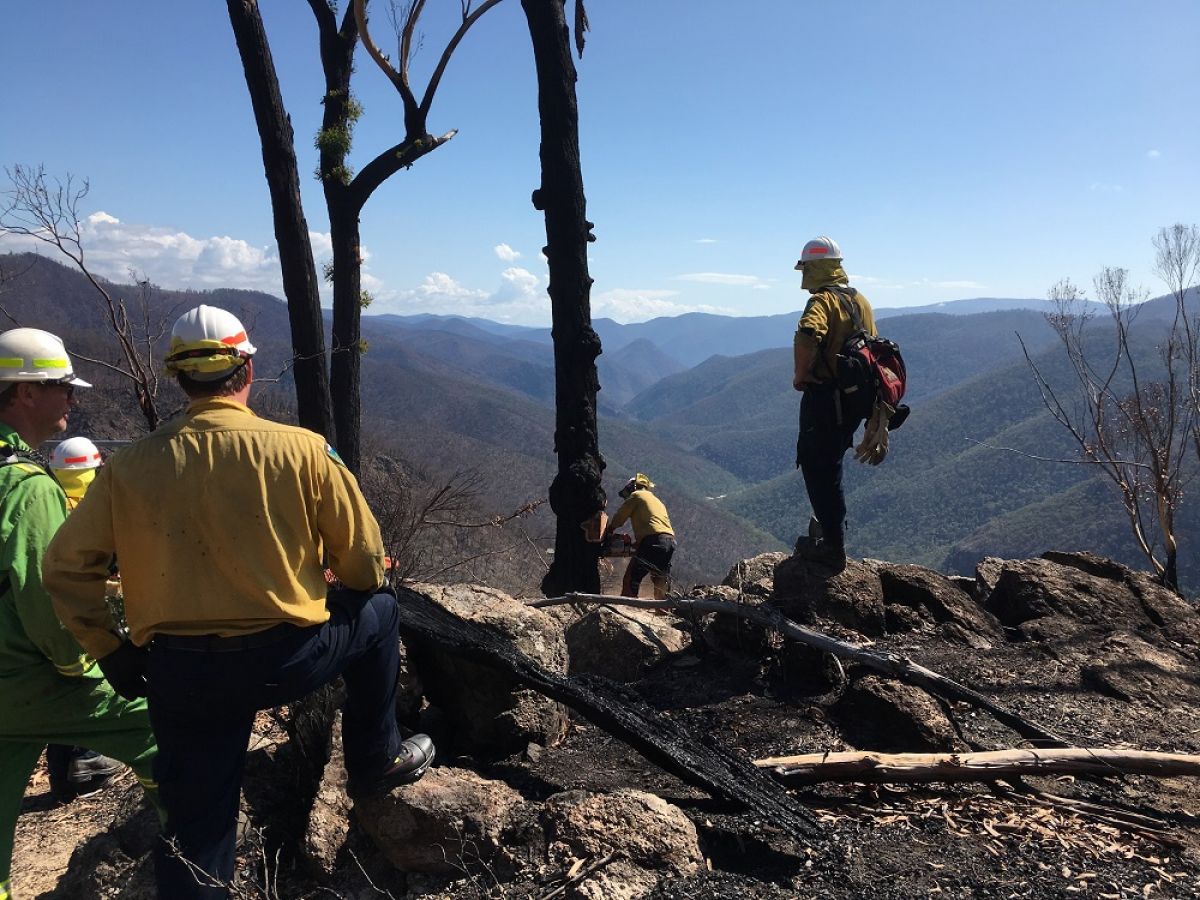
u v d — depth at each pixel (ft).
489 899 7.66
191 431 6.80
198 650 6.62
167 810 7.10
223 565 6.60
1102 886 7.92
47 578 6.70
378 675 8.29
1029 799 9.68
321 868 8.74
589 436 21.34
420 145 21.31
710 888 7.67
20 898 10.14
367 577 7.52
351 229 22.33
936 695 12.06
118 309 15.52
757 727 11.80
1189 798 9.80
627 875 7.74
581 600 16.79
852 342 13.92
